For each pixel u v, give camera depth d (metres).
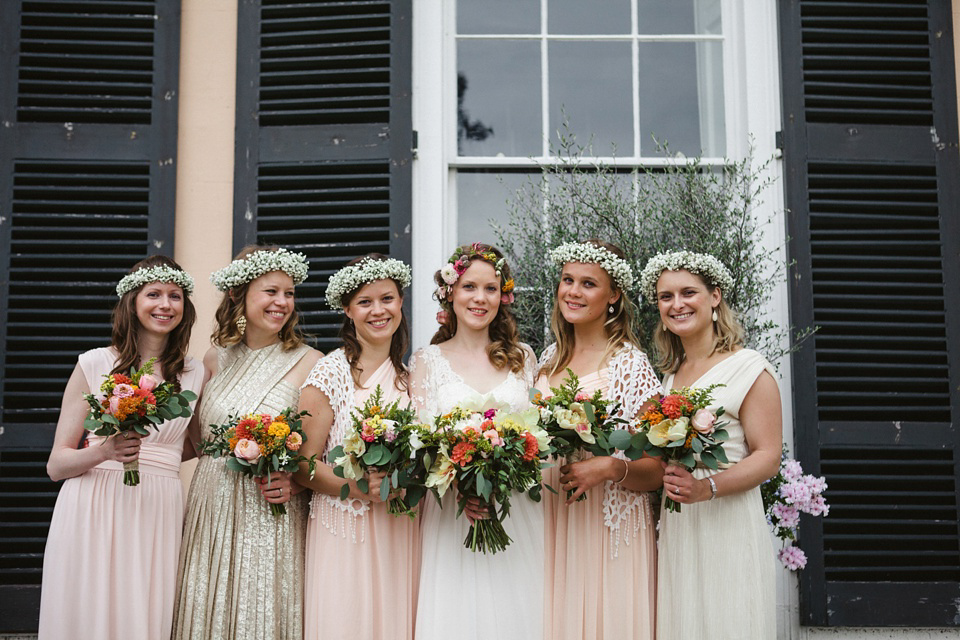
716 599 2.72
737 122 3.80
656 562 2.94
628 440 2.70
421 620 2.82
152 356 2.99
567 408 2.79
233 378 3.00
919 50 3.65
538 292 3.50
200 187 3.64
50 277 3.48
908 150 3.59
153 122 3.59
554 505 2.99
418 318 3.60
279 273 3.01
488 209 3.81
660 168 3.80
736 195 3.64
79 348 3.43
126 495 2.81
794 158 3.57
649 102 3.89
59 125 3.57
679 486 2.66
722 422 2.71
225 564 2.84
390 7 3.68
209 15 3.76
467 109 3.89
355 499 2.85
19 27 3.60
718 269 2.91
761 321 3.54
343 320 3.50
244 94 3.64
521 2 3.95
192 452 3.14
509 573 2.84
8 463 3.33
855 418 3.40
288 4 3.71
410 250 3.53
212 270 3.60
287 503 2.91
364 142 3.61
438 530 2.89
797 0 3.67
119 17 3.65
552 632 2.89
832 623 3.27
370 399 2.82
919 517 3.37
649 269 2.99
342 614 2.79
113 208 3.54
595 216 3.47
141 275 2.93
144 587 2.79
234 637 2.80
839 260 3.49
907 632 3.34
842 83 3.63
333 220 3.56
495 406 2.79
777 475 3.16
